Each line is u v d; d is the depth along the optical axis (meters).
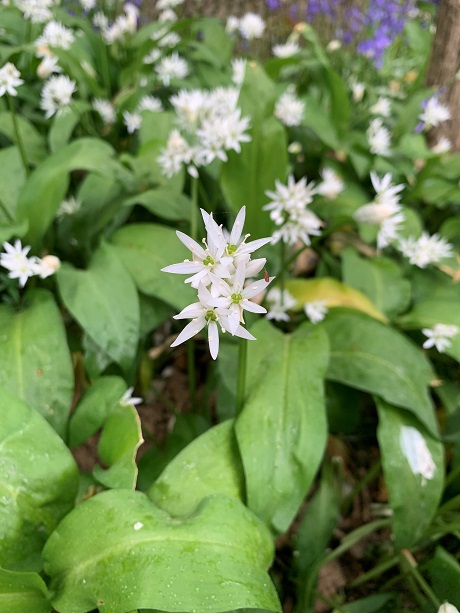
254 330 0.22
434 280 0.30
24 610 0.15
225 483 0.18
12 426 0.17
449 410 0.25
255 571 0.15
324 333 0.22
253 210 0.24
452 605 0.17
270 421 0.19
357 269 0.28
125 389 0.20
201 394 0.29
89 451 0.26
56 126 0.31
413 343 0.26
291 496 0.18
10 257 0.23
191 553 0.15
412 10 0.49
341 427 0.24
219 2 0.52
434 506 0.20
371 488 0.27
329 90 0.35
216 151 0.23
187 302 0.23
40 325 0.21
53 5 0.38
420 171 0.36
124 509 0.16
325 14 0.49
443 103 0.39
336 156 0.36
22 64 0.35
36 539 0.16
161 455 0.24
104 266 0.23
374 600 0.21
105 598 0.14
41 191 0.24
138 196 0.27
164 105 0.38
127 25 0.38
